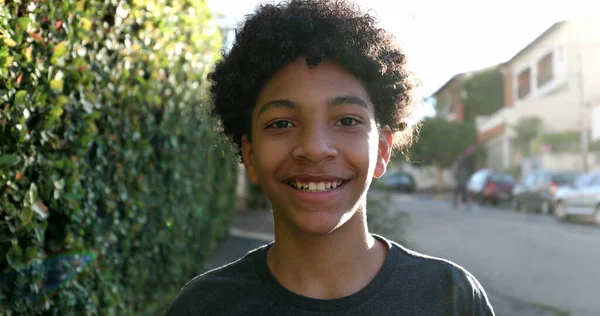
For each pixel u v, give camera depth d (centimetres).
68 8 332
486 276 938
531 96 3338
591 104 2925
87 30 354
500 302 780
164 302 572
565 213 1808
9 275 297
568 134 2992
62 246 345
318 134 172
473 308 185
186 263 652
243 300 183
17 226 287
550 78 3038
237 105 191
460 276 189
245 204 2019
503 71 3831
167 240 564
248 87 181
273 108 176
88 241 384
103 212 409
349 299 179
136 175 468
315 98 173
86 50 369
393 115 198
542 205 2114
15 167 288
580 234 1476
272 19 182
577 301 781
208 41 613
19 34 282
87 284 379
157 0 456
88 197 380
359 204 181
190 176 636
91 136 365
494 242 1320
